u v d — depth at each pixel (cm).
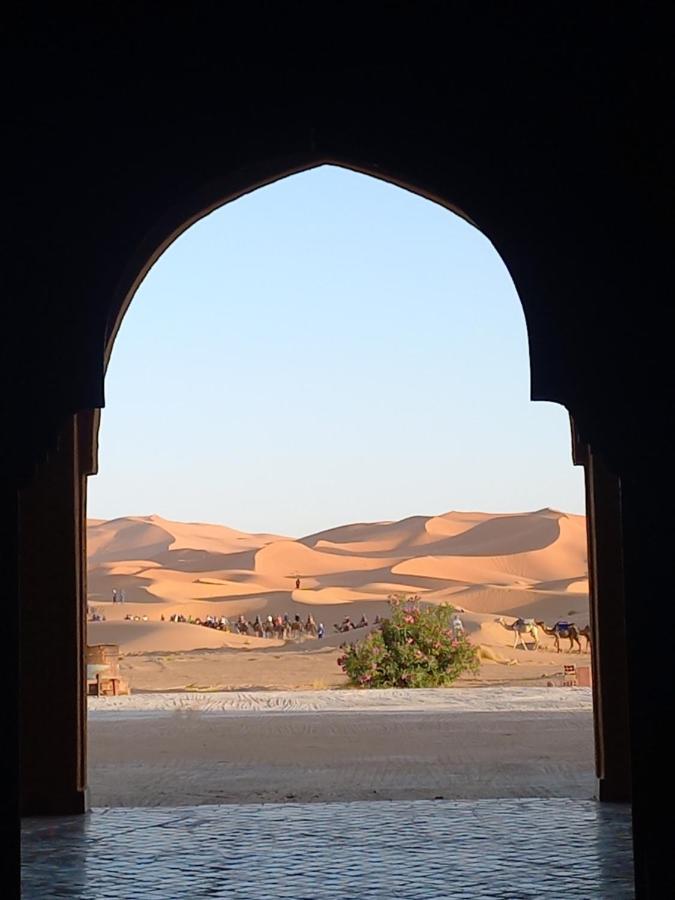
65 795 1106
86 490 1128
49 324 770
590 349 768
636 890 729
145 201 784
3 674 723
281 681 3306
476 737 1662
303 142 792
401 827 1027
